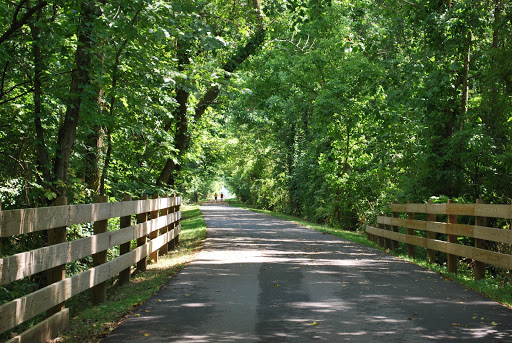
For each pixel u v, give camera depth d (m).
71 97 8.63
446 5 15.91
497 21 14.10
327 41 29.30
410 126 19.02
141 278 8.77
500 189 15.44
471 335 5.16
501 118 15.13
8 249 7.84
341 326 5.50
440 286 7.98
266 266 10.07
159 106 12.84
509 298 6.87
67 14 8.30
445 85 15.38
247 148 55.09
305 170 38.69
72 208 5.61
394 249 13.46
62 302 5.34
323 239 16.78
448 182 16.38
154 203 10.38
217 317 5.88
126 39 9.62
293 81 32.19
